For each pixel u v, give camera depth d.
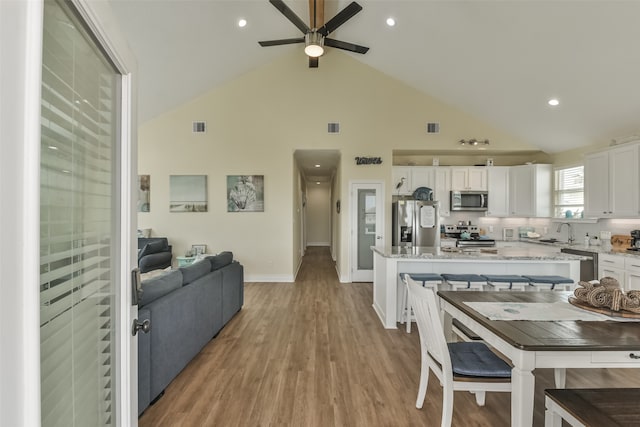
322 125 5.98
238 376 2.58
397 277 3.86
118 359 1.17
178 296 2.55
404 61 5.19
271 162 5.98
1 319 0.55
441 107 5.98
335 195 8.34
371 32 4.73
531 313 1.89
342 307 4.46
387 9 4.11
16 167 0.57
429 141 5.98
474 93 5.21
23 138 0.58
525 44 3.69
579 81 3.92
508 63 4.14
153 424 1.99
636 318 1.76
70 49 0.88
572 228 5.68
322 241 12.54
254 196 5.99
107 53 1.05
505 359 1.98
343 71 5.97
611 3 2.85
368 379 2.54
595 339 1.51
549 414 1.50
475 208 6.33
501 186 6.39
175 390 2.38
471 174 6.39
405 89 5.98
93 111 1.04
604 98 4.04
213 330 3.30
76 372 0.95
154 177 5.99
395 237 6.10
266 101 5.97
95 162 1.06
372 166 6.00
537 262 3.78
